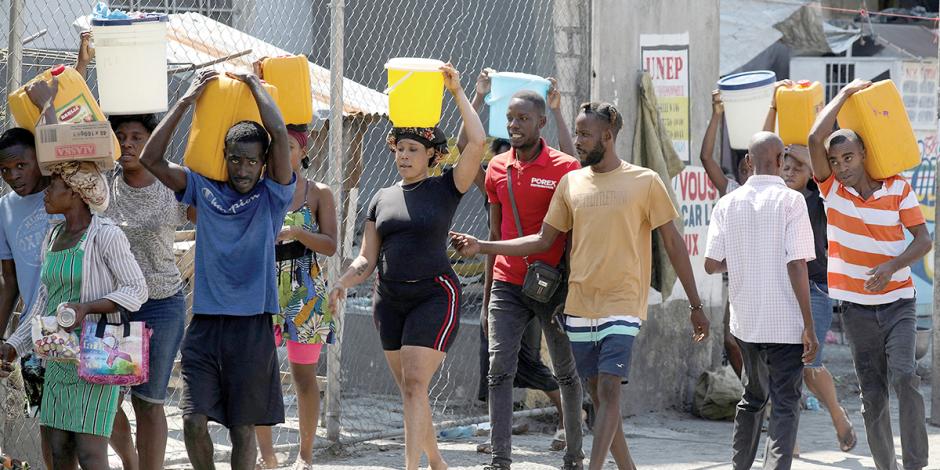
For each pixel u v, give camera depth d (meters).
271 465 14.90
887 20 34.66
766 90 17.94
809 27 29.53
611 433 13.25
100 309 10.82
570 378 14.36
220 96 10.96
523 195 14.55
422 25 25.31
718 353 22.02
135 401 11.95
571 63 19.97
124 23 11.50
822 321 16.58
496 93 16.39
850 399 22.62
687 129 21.14
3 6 17.19
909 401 14.26
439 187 13.51
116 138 11.27
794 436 13.58
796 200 13.47
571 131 19.97
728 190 18.83
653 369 20.55
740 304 13.73
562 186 13.88
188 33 21.42
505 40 23.38
